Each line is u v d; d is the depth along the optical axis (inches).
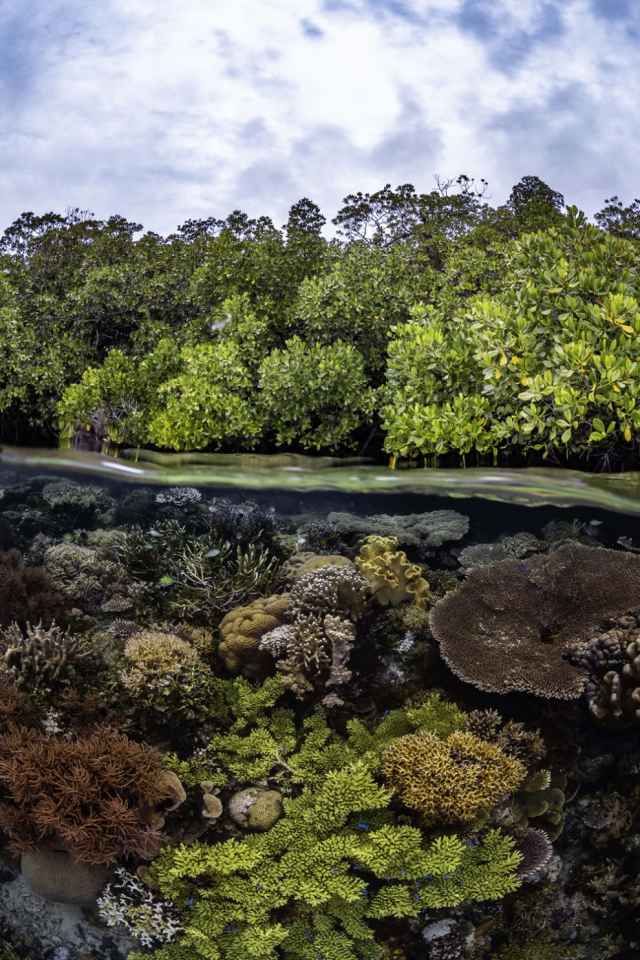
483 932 294.5
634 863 319.6
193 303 675.4
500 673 309.0
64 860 275.7
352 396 542.6
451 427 459.5
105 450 615.8
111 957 290.4
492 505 508.1
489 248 585.6
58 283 738.2
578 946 310.7
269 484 547.5
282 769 309.7
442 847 270.7
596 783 319.0
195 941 274.8
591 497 467.5
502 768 280.4
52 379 664.4
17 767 268.2
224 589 369.7
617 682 298.5
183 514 460.1
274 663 330.6
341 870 275.4
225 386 564.7
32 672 313.1
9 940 307.6
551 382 415.5
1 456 559.8
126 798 271.4
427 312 528.7
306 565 376.8
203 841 289.3
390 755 289.9
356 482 527.2
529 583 338.0
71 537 433.1
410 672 344.2
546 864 302.2
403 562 369.7
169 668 312.7
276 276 637.9
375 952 281.3
